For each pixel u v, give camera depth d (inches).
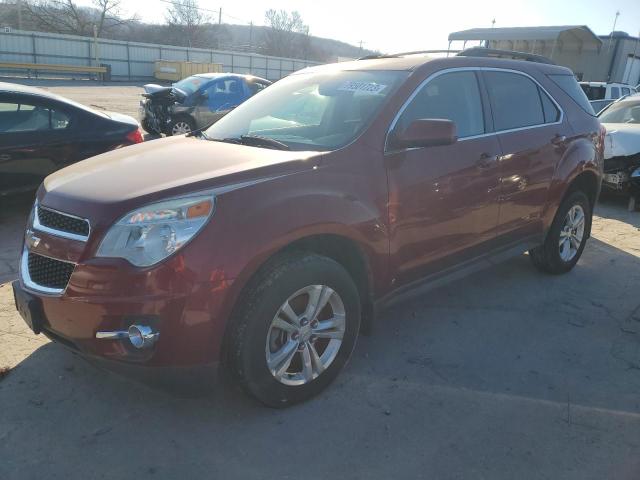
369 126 125.6
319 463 99.9
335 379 126.2
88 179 112.0
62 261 101.7
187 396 103.0
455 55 154.6
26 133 228.8
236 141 137.3
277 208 104.0
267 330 105.3
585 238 201.9
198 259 95.7
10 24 2265.0
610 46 767.1
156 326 95.7
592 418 114.3
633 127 312.8
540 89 175.9
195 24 2805.1
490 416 114.4
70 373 126.3
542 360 137.9
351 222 114.8
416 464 100.0
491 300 174.4
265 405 111.8
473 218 147.4
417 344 144.9
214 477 96.0
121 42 1713.8
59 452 101.1
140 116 540.1
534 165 165.5
